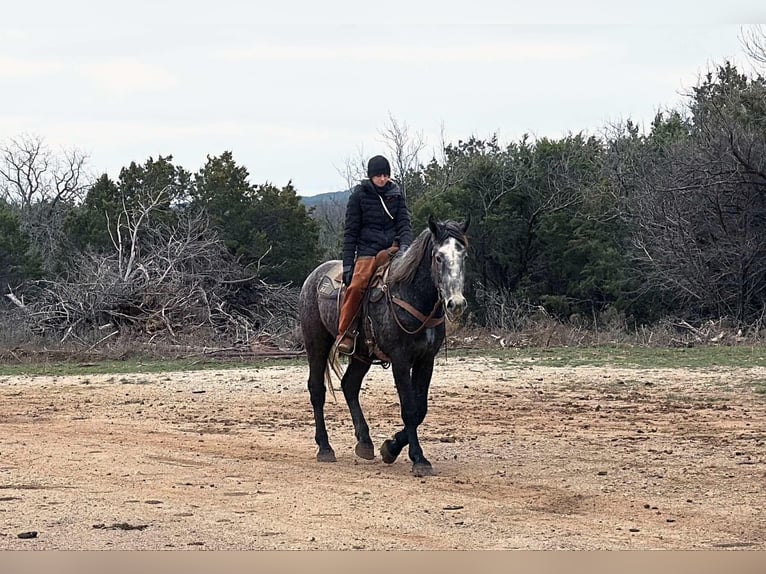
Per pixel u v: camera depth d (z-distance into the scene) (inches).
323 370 436.1
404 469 400.5
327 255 1641.2
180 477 376.8
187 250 1285.7
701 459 412.8
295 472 391.2
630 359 893.2
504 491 352.2
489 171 1795.0
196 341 1088.2
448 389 693.3
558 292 1749.5
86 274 1236.5
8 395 700.7
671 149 1604.3
